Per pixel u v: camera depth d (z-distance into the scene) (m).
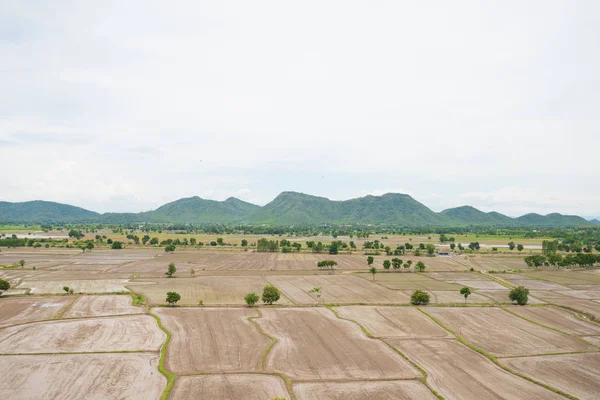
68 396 55.62
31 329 85.25
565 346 80.38
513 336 86.25
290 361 69.44
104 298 116.38
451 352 75.44
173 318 94.94
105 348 74.31
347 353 73.69
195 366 66.44
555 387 61.50
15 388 57.84
